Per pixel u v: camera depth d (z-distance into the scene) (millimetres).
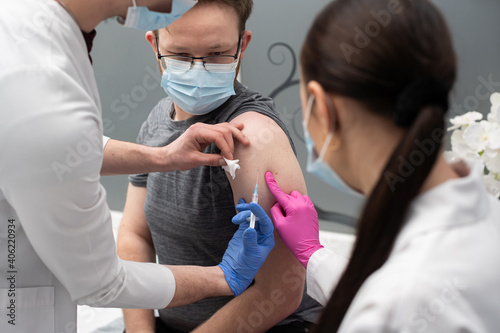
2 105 803
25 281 979
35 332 1005
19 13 858
